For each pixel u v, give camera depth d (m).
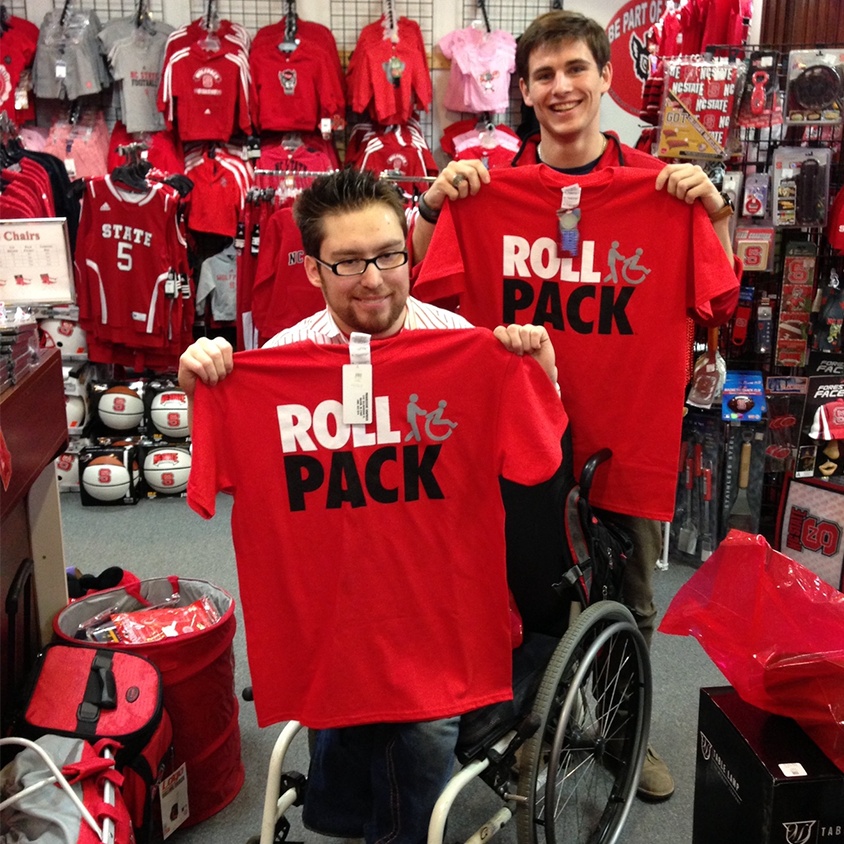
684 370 1.95
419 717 1.58
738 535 1.98
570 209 1.90
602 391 1.99
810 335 3.67
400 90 4.69
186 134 4.63
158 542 3.89
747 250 3.46
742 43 3.49
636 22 4.86
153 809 2.00
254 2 4.86
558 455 1.51
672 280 1.89
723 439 3.63
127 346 4.60
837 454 3.51
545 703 1.68
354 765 1.80
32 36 4.64
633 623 1.98
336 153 5.13
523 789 1.67
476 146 4.84
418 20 4.97
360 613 1.57
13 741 1.70
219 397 1.50
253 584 1.56
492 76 4.77
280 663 1.59
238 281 4.60
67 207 4.38
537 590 1.92
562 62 1.93
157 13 4.81
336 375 1.52
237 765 2.32
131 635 2.21
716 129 3.26
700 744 1.99
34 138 4.84
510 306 1.99
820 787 1.69
